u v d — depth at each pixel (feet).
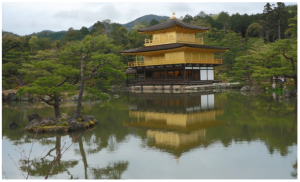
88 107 113.80
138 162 47.62
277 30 322.14
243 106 107.55
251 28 331.36
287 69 123.75
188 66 188.34
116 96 157.58
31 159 51.11
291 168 43.34
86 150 55.21
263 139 59.41
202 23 357.20
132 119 85.71
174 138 62.08
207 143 57.41
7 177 43.50
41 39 295.69
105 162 48.26
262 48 213.87
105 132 69.00
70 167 46.75
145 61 204.44
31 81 160.35
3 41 201.98
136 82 207.41
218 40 282.36
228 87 201.87
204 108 104.58
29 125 73.05
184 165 45.55
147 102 126.52
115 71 74.43
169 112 97.50
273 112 92.89
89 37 73.77
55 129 68.54
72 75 78.59
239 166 44.52
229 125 74.18
